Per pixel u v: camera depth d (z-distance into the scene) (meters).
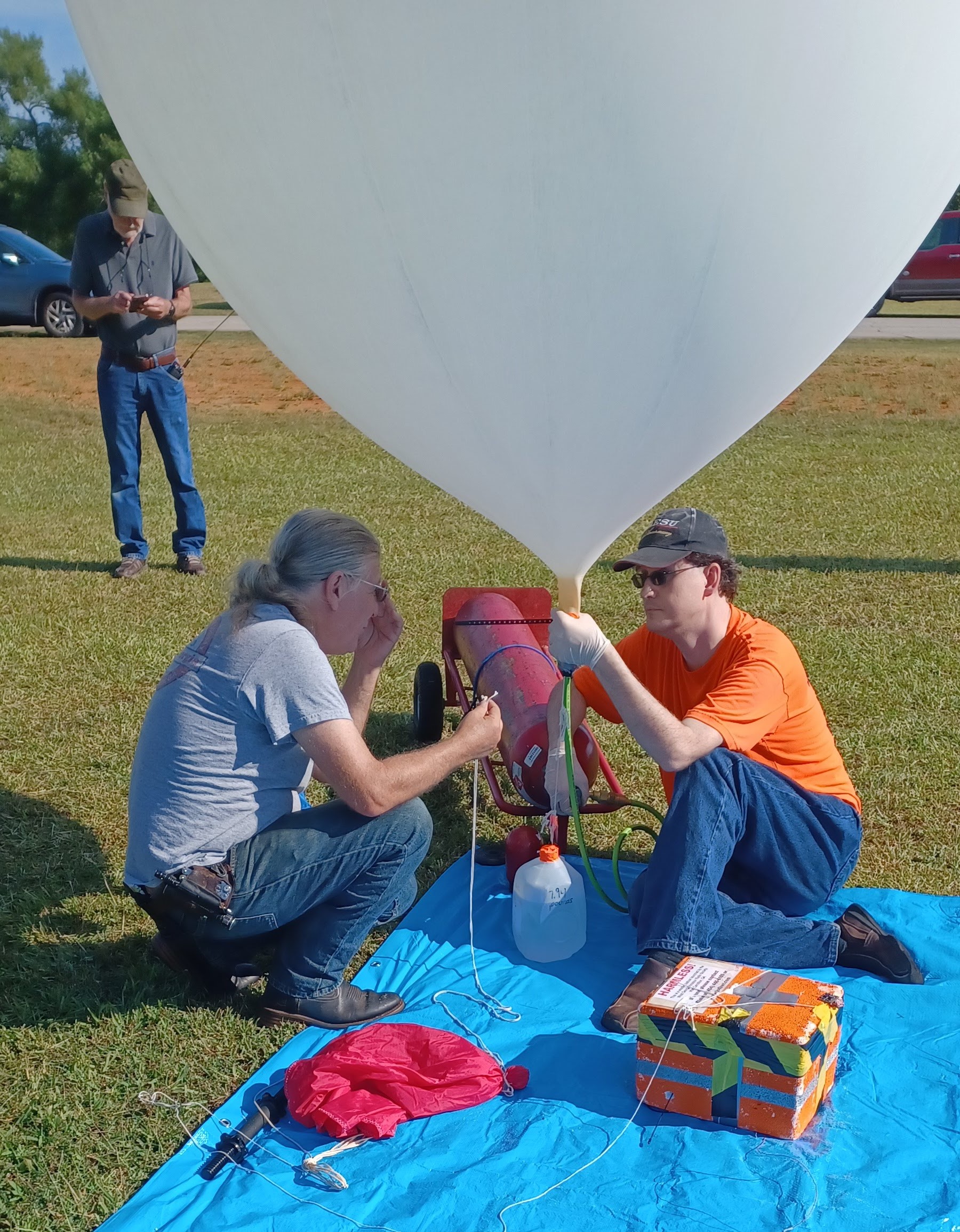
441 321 2.01
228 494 8.91
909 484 8.93
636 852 3.59
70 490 9.09
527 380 2.07
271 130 1.90
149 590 6.30
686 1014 2.32
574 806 2.99
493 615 3.92
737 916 2.82
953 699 4.64
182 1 1.84
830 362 14.85
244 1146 2.31
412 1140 2.34
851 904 3.16
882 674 4.92
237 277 2.26
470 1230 2.10
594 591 6.30
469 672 3.92
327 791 3.99
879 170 2.00
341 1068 2.46
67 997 2.86
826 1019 2.32
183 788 2.60
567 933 2.99
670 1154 2.27
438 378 2.13
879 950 2.86
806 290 2.11
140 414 6.46
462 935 3.11
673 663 3.05
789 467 9.73
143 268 6.15
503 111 1.74
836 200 1.99
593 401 2.11
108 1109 2.49
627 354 2.04
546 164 1.78
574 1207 2.14
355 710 3.03
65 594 6.22
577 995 2.83
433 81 1.73
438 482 2.59
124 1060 2.64
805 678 2.90
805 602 5.98
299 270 2.09
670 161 1.80
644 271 1.92
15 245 17.34
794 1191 2.16
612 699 2.64
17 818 3.79
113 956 3.05
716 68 1.74
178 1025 2.76
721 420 2.31
